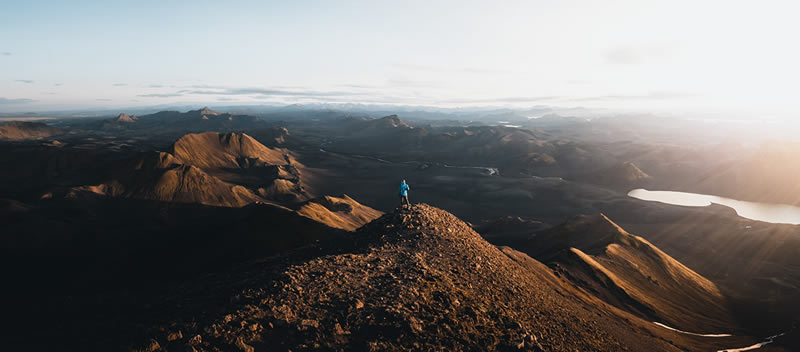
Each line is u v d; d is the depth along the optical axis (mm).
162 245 160625
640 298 110250
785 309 125938
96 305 29453
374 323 20062
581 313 45594
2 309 30406
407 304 22703
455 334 21469
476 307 26156
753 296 143625
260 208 165125
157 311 22828
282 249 134375
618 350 33969
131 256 155000
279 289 22641
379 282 25531
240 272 35281
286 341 17719
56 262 162750
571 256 120938
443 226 44281
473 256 38625
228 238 144500
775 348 89312
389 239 37219
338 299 22219
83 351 17500
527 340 23828
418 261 31000
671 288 131625
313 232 149750
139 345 17000
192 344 16828
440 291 26031
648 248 156875
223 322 18578
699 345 79375
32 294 132125
